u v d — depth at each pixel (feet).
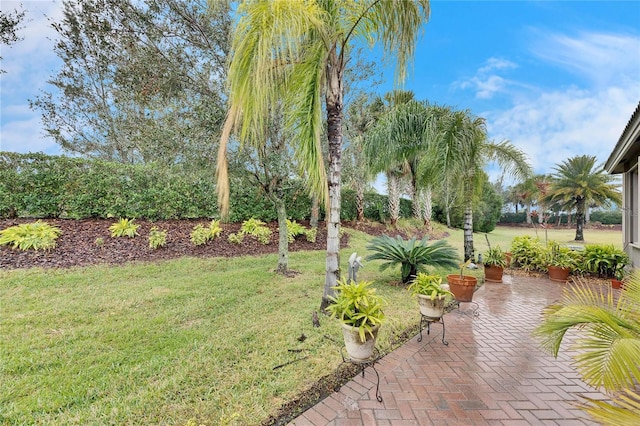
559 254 22.17
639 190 18.53
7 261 17.38
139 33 18.57
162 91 18.37
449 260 17.44
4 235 18.63
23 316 11.75
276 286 17.10
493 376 8.74
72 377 8.18
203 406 7.18
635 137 15.05
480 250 34.55
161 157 17.67
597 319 6.00
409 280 18.49
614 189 49.32
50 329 10.88
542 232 71.82
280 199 19.74
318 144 11.75
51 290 14.69
